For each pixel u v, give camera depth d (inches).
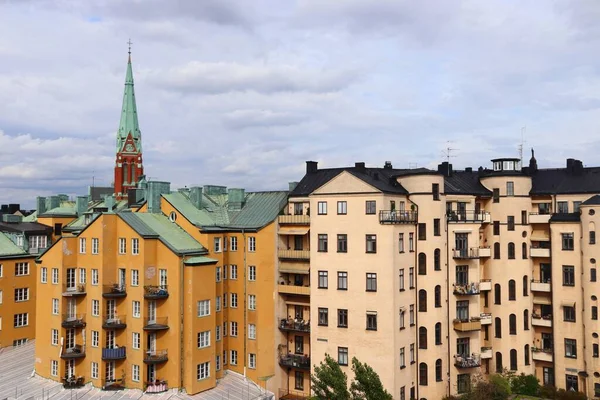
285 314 2861.7
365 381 2050.9
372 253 2465.6
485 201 2957.7
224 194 3238.2
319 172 3088.1
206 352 2539.4
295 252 2753.4
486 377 2704.2
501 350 2842.0
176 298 2469.2
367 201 2491.4
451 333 2667.3
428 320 2600.9
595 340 2672.2
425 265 2620.6
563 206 2901.1
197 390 2482.8
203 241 2696.9
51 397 2448.3
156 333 2498.8
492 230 2901.1
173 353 2466.8
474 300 2751.0
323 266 2605.8
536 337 2938.0
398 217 2507.4
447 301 2659.9
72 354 2598.4
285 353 2832.2
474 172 3221.0
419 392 2583.7
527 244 2928.2
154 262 2534.5
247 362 2783.0
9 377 2716.5
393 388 2386.8
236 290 2839.6
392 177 2746.1
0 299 3169.3
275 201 2987.2
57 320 2659.9
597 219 2689.5
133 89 6309.1
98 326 2564.0
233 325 2851.9
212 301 2576.3
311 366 2608.3
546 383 2878.9
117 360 2554.1
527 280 2915.8
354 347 2488.9
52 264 2711.6
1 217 4119.1
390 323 2407.7
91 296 2613.2
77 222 3496.6
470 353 2723.9
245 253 2815.0
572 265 2790.4
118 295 2532.0
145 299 2480.3
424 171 2652.6
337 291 2554.1
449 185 2839.6
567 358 2785.4
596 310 2677.2
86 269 2647.6
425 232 2628.0
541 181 3051.2
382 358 2413.9
